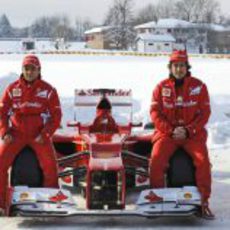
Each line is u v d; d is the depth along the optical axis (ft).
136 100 48.96
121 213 19.03
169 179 20.90
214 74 85.25
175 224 20.11
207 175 20.40
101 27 366.22
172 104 21.13
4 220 20.47
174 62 21.09
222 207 22.75
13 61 118.11
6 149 20.71
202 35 357.00
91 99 25.71
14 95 20.93
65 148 24.30
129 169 22.79
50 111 21.08
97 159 20.12
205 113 20.99
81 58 149.48
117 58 153.38
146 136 23.99
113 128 24.00
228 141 35.53
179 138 20.53
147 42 326.03
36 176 20.65
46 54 188.65
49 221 20.47
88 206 19.71
